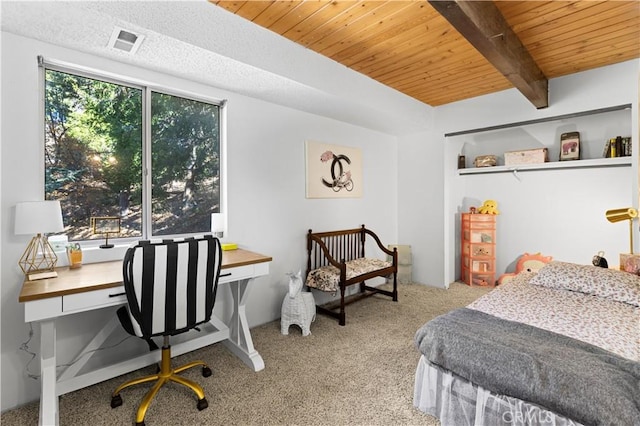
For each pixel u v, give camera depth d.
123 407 1.87
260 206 3.11
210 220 2.88
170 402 1.91
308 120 3.52
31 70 1.92
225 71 2.38
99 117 2.27
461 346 1.59
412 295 4.01
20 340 1.91
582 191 3.80
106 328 2.08
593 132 3.70
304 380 2.13
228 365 2.33
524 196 4.25
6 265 1.86
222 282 2.20
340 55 2.81
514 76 2.60
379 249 4.49
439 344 1.67
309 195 3.52
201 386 2.07
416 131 4.42
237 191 2.93
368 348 2.60
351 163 4.01
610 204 3.61
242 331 2.45
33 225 1.75
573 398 1.21
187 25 1.96
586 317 1.83
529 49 2.69
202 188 2.82
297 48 2.60
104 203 2.31
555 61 2.94
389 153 4.62
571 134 3.75
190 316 1.87
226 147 2.85
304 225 3.51
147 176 2.48
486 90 3.70
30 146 1.92
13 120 1.87
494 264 4.36
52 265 1.95
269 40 2.40
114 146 2.34
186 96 2.69
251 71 2.38
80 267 2.04
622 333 1.62
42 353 1.63
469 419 1.57
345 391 2.01
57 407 1.73
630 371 1.28
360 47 2.66
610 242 3.62
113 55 2.12
